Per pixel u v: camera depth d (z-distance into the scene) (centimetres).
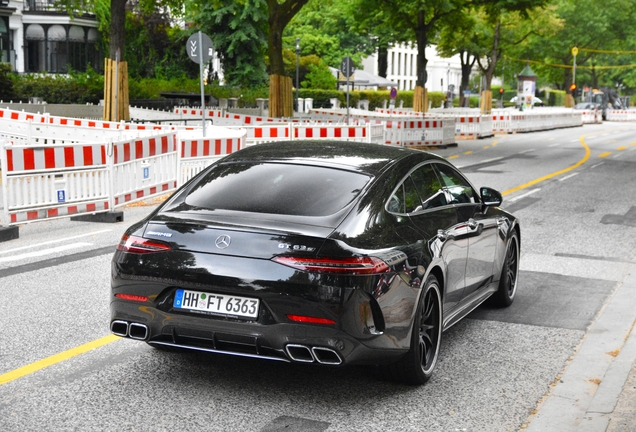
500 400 520
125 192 1329
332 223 490
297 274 466
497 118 4722
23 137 2094
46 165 1156
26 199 1132
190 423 466
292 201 512
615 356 616
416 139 3148
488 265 687
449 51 6631
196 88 4738
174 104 4325
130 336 511
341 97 6406
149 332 498
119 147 1298
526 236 1175
